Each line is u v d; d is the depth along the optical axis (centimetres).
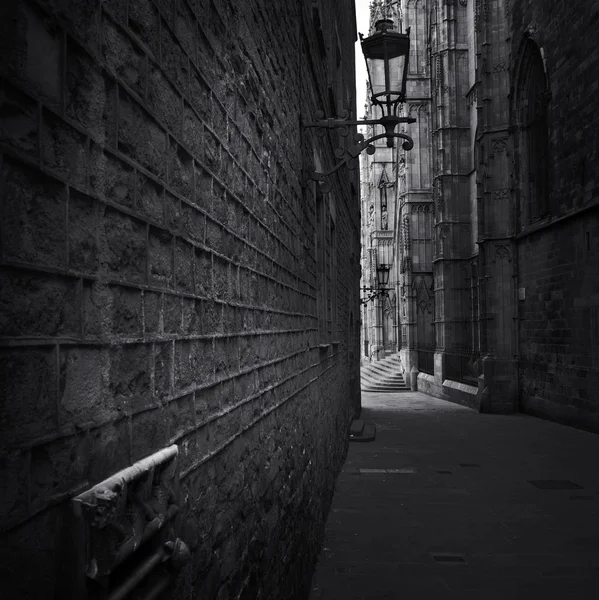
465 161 2994
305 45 575
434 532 747
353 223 1769
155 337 161
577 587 579
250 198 295
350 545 694
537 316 1973
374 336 5009
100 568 114
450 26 3006
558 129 1794
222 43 242
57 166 111
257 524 293
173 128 179
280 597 361
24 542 97
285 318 411
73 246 117
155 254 163
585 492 951
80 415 118
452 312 2922
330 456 860
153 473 147
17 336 97
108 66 134
